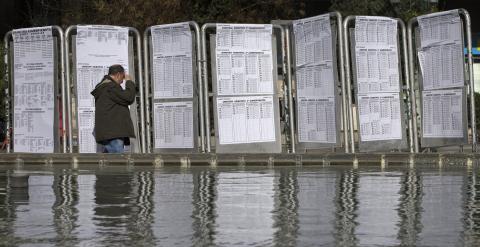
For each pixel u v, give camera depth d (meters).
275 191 20.58
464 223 14.66
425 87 33.12
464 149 38.38
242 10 62.62
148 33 34.69
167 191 20.67
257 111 33.94
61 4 65.88
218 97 33.53
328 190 20.77
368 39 33.09
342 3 66.94
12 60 35.28
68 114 34.62
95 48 34.28
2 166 32.41
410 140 34.06
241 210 16.69
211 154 32.25
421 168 29.33
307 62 33.56
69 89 34.62
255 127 33.91
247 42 33.78
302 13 65.81
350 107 33.03
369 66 33.16
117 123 32.88
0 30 72.44
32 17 71.75
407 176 25.33
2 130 52.72
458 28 32.09
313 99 33.50
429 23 32.84
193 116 33.72
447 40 32.41
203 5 61.62
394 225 14.48
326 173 26.98
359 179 24.25
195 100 33.72
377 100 33.28
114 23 54.62
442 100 32.69
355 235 13.42
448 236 13.25
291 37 34.16
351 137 33.06
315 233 13.66
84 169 29.94
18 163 33.59
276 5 63.38
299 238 13.16
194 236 13.40
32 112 34.91
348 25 33.09
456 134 32.41
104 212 16.44
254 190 20.88
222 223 14.84
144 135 35.09
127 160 32.50
